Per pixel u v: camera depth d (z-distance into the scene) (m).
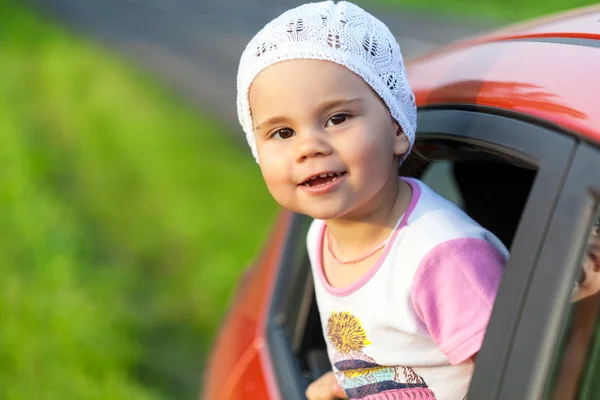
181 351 5.45
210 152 9.63
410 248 1.72
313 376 2.21
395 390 1.81
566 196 1.38
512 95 1.63
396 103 1.78
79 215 8.40
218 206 7.83
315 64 1.73
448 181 2.51
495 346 1.44
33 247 6.36
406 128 1.81
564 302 1.36
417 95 2.01
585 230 1.34
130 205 8.59
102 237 7.89
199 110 11.84
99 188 9.28
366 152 1.71
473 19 15.80
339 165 1.71
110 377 4.77
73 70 15.76
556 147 1.43
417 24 15.87
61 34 20.20
